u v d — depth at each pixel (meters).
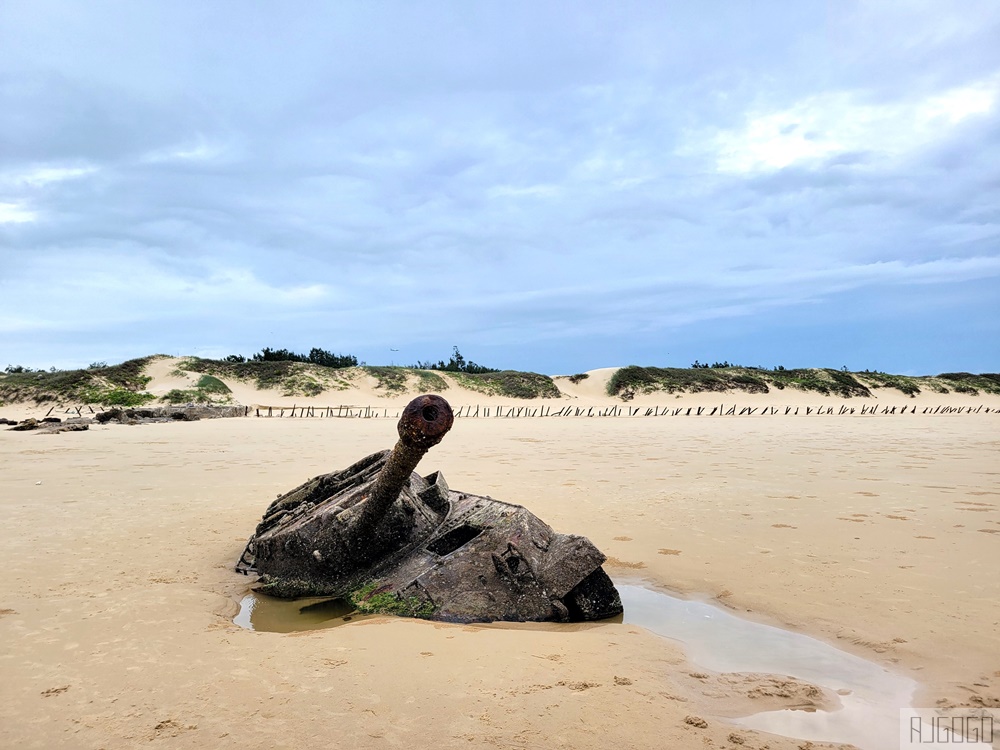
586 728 3.17
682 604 5.35
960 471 12.97
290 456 16.72
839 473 12.80
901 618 4.82
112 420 33.59
